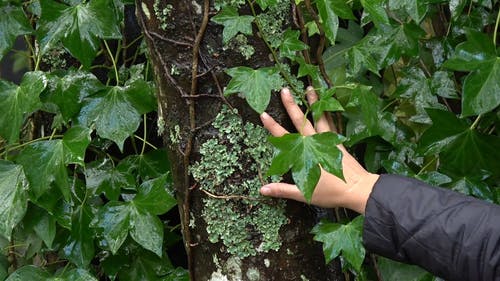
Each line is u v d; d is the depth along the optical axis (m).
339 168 1.26
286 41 1.34
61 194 1.51
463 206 1.28
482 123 1.57
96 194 1.56
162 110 1.40
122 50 1.65
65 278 1.51
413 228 1.29
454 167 1.54
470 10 1.61
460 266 1.27
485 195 1.53
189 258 1.41
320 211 1.42
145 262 1.58
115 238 1.45
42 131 1.67
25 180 1.49
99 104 1.50
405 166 1.54
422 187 1.31
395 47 1.58
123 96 1.50
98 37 1.48
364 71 1.63
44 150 1.46
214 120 1.34
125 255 1.58
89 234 1.54
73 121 1.51
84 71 1.52
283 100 1.34
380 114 1.59
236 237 1.36
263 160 1.34
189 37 1.33
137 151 1.66
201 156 1.35
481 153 1.54
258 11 1.34
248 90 1.30
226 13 1.31
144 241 1.45
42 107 1.58
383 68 1.63
